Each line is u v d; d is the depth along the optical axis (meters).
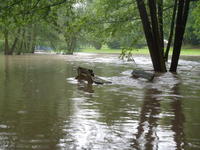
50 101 11.02
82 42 62.34
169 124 8.22
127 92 13.12
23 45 55.22
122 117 8.87
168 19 28.70
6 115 8.92
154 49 21.55
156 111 9.67
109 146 6.55
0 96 11.85
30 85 14.75
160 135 7.29
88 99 11.47
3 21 15.16
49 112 9.35
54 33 51.72
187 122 8.44
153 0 20.89
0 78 17.38
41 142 6.74
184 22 21.55
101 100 11.31
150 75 16.95
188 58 42.44
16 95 12.09
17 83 15.40
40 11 15.27
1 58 38.38
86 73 16.47
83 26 22.56
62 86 14.56
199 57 45.12
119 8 24.97
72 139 6.95
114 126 7.96
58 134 7.27
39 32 52.19
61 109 9.77
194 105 10.63
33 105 10.30
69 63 30.36
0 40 55.62
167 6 28.09
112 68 24.94
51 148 6.41
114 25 23.97
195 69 24.64
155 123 8.29
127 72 21.39
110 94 12.57
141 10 21.12
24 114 9.06
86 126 7.93
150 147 6.52
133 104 10.68
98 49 75.56
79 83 15.62
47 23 16.30
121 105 10.48
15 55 47.50
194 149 6.44
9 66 25.83
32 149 6.34
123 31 25.05
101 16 23.83
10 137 7.03
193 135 7.32
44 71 21.72
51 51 64.06
